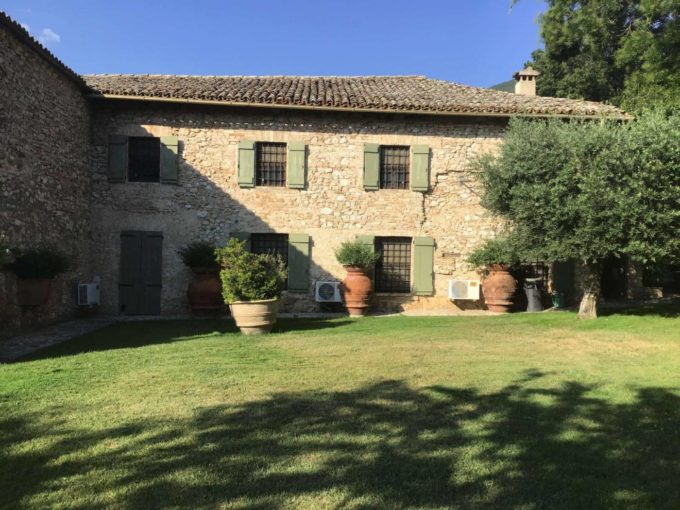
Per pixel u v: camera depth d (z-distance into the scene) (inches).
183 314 457.1
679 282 579.2
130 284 454.9
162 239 456.4
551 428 143.3
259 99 441.4
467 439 135.0
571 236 343.3
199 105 450.9
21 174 328.8
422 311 475.8
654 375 203.6
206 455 124.3
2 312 315.3
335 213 469.1
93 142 451.8
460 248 478.9
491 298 462.6
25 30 317.7
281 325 374.9
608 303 479.2
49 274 341.4
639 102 540.4
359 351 258.1
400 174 482.3
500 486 108.9
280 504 100.7
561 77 904.9
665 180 319.9
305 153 465.1
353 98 465.4
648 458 123.6
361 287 442.0
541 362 230.1
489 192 393.1
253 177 460.8
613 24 776.3
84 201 437.4
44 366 220.5
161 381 193.9
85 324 390.3
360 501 102.0
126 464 119.3
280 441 133.4
